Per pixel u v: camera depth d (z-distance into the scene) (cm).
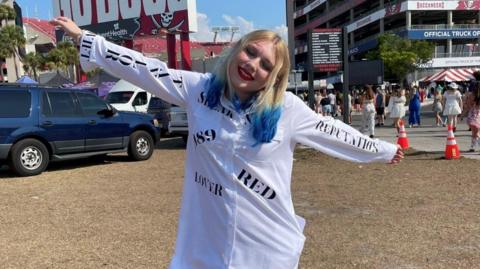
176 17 3006
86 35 226
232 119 207
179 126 1521
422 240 515
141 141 1224
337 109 3052
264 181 209
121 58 221
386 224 574
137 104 1861
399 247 495
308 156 1126
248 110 207
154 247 509
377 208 649
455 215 604
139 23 3164
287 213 218
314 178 873
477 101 1134
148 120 1238
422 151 1163
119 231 569
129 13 3197
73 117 1070
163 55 4100
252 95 210
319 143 224
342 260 461
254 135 205
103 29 3316
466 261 454
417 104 1967
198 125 211
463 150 1177
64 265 461
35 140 1002
